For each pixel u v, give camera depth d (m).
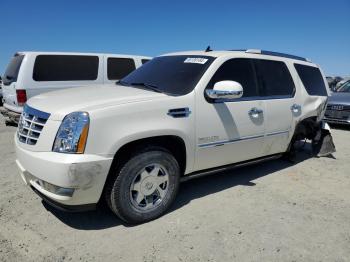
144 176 3.32
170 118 3.39
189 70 3.97
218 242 3.14
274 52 5.15
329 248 3.13
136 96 3.41
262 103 4.42
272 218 3.67
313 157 6.27
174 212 3.71
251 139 4.32
